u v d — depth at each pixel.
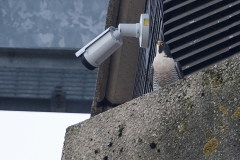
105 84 13.78
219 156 6.24
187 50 10.77
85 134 7.43
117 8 13.28
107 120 7.30
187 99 6.66
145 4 13.06
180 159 6.50
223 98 6.40
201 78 6.62
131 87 13.70
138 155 6.84
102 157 7.14
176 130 6.64
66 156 7.49
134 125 7.02
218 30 10.74
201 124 6.47
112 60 13.63
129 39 13.32
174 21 10.93
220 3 10.88
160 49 10.73
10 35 15.68
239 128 6.20
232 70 6.45
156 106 6.90
